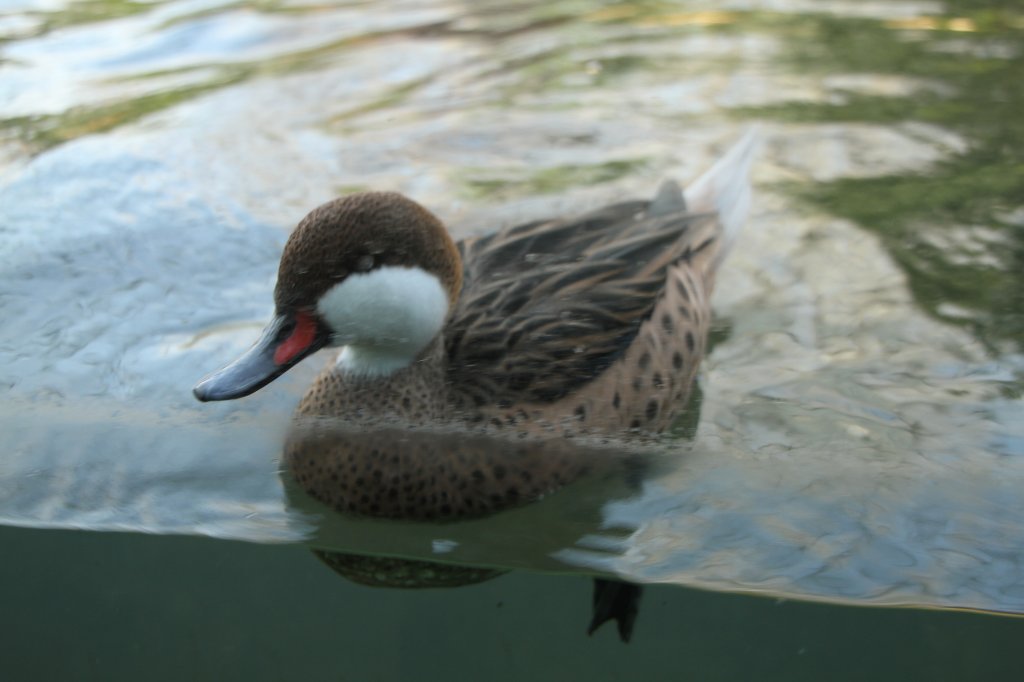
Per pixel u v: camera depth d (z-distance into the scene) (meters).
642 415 0.86
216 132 1.09
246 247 0.98
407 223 0.83
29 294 0.95
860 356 0.91
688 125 1.10
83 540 0.82
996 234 0.99
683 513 0.82
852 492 0.83
